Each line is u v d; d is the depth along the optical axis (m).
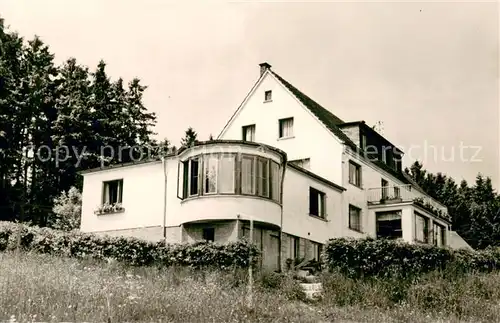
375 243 22.30
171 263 22.97
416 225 38.50
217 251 22.62
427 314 18.88
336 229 33.88
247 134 38.69
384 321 17.62
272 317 16.58
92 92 49.28
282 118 37.47
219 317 15.39
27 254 23.17
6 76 43.97
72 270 20.03
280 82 37.94
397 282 21.16
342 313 18.50
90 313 13.98
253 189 26.83
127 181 30.72
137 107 52.50
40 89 44.59
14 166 44.75
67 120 45.25
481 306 19.47
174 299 16.56
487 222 61.00
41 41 47.03
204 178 26.97
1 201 43.31
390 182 42.44
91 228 31.16
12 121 44.09
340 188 34.56
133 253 23.44
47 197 45.88
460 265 23.45
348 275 21.92
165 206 29.00
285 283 21.38
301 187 31.00
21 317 13.04
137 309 15.00
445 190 67.12
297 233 29.95
